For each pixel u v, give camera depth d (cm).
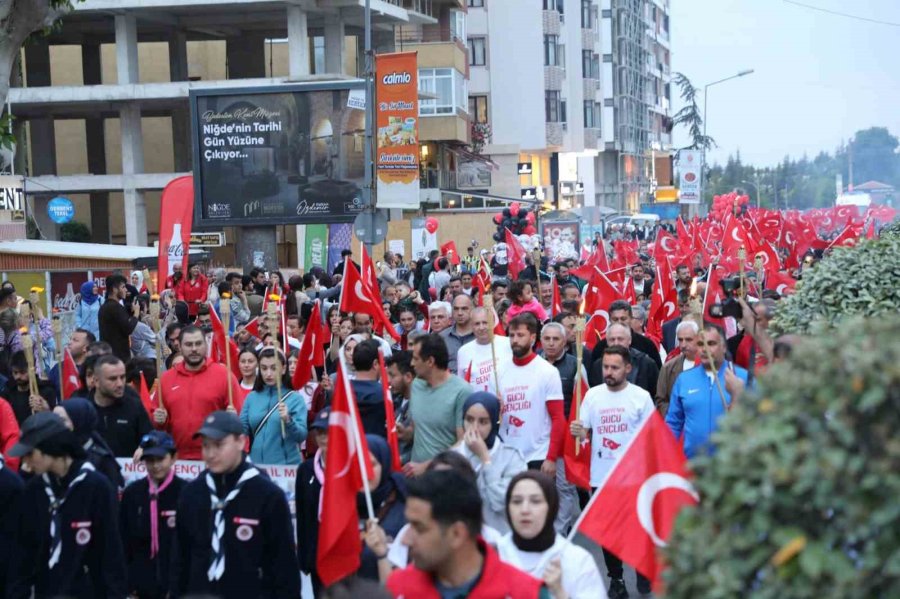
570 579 686
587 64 10588
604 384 1172
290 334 1780
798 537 422
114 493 862
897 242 1221
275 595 822
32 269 3291
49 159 6147
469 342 1399
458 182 7475
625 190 12206
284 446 1191
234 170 3534
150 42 6112
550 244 4931
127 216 5684
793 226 3394
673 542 468
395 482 835
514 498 696
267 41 5988
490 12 9069
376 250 4888
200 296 2809
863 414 424
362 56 6166
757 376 485
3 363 1695
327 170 3509
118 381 1127
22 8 1973
